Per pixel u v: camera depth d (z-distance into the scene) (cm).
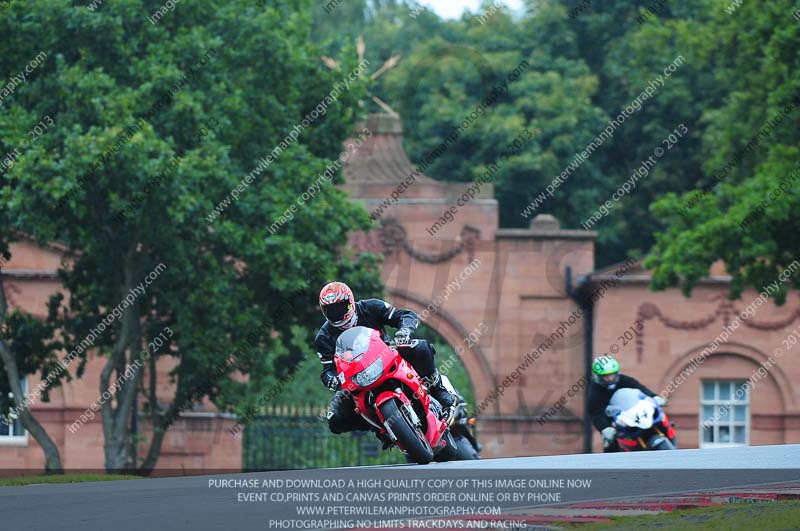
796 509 2381
